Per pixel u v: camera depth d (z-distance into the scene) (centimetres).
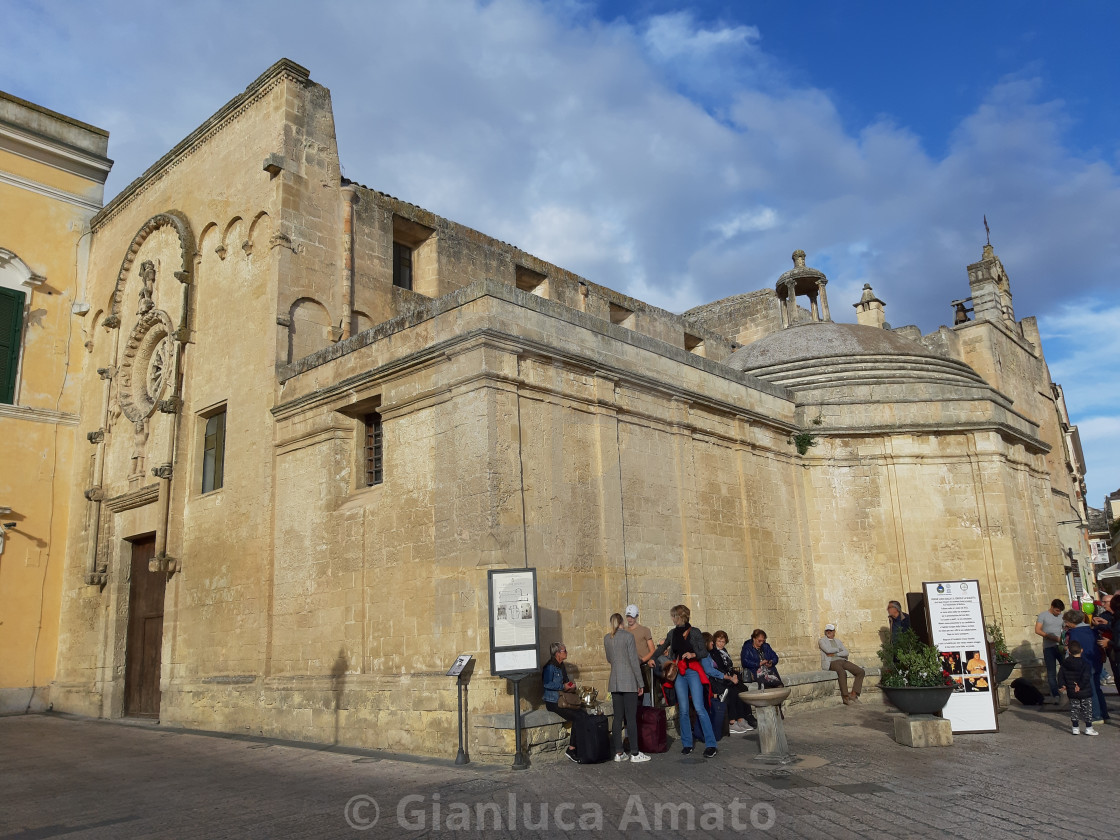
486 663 1215
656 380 1647
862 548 2062
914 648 1337
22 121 2503
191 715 1773
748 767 1092
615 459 1514
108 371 2353
